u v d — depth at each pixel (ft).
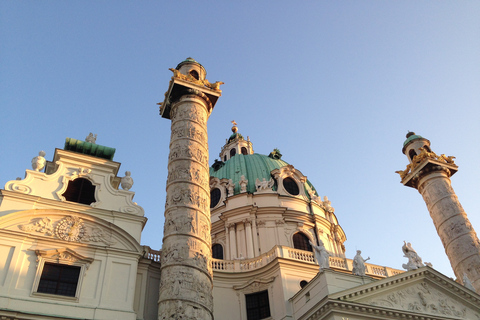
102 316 77.10
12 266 76.38
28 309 73.00
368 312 88.63
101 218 89.81
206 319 76.33
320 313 87.30
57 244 82.43
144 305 85.81
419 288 100.63
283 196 158.81
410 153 163.22
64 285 79.05
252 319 105.70
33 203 85.92
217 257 150.00
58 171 94.22
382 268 121.08
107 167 99.66
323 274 92.07
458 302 103.76
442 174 148.46
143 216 93.61
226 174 175.52
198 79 117.60
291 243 145.79
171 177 95.25
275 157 188.03
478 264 125.80
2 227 79.77
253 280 109.81
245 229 147.84
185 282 78.18
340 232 167.94
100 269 82.94
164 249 84.48
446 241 137.28
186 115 106.42
